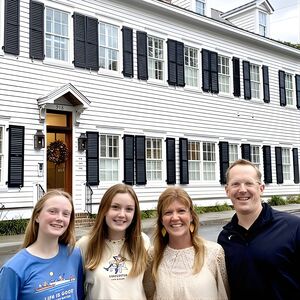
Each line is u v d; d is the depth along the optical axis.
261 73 21.19
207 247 2.88
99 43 14.97
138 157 15.54
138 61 15.95
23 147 12.62
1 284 2.51
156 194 16.08
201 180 17.94
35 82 13.14
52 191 2.84
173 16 17.33
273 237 2.67
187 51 18.06
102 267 2.87
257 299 2.66
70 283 2.71
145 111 16.08
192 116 17.75
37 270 2.60
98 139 14.45
